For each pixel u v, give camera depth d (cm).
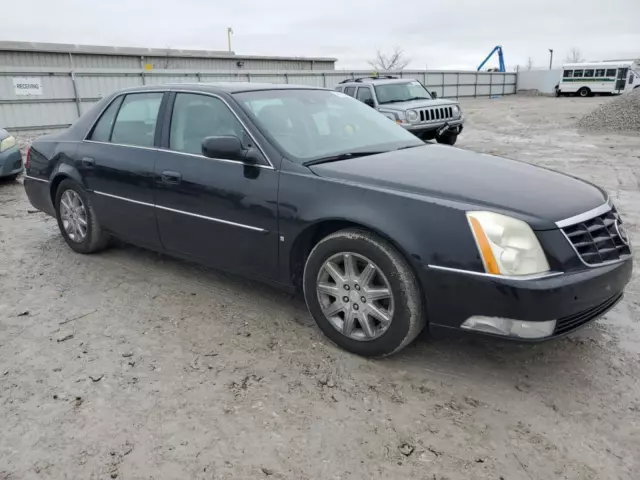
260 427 264
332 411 275
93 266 485
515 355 326
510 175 329
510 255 268
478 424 265
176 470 237
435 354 328
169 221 411
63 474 236
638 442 250
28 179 541
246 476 233
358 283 313
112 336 356
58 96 2355
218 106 388
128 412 276
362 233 307
